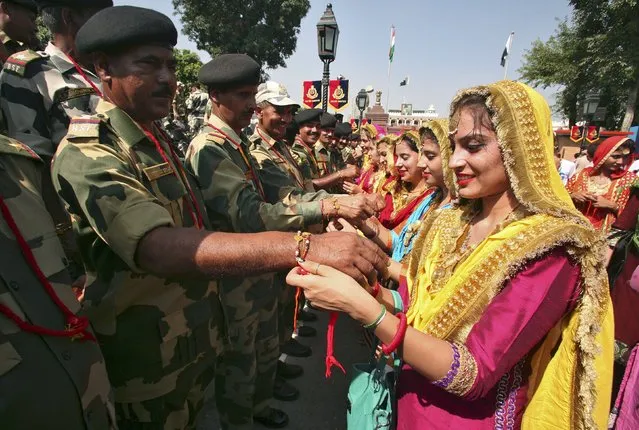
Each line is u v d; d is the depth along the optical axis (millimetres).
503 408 1301
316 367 3652
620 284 2939
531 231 1228
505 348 1167
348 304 1230
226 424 2557
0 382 1005
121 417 1663
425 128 2652
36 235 1178
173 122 7488
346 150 13422
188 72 23594
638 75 21078
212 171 2211
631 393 2033
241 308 2412
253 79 2506
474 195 1402
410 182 3549
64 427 1122
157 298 1563
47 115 2150
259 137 3482
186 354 1678
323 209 2105
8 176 1159
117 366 1581
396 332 1201
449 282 1382
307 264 1283
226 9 24297
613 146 4664
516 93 1282
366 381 1685
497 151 1326
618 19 22234
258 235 1319
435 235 1672
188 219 1729
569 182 5254
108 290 1508
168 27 1560
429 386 1389
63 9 2188
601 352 1263
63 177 1373
